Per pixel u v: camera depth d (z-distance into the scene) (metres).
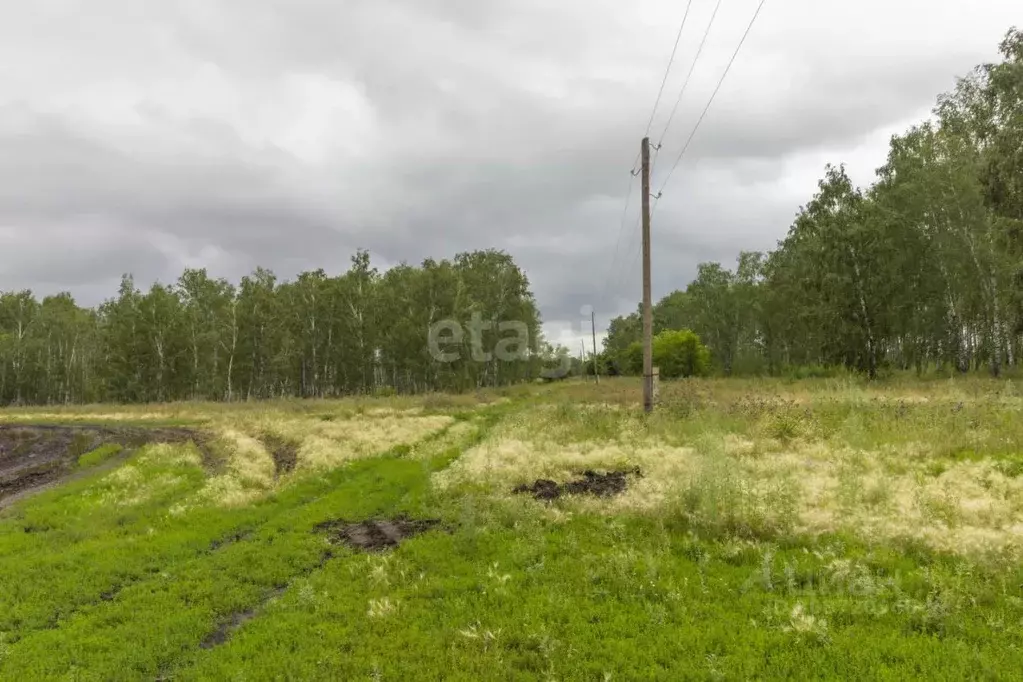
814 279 43.62
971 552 6.95
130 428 34.28
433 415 32.19
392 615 6.55
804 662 5.02
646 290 21.66
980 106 34.81
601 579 7.15
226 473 17.08
